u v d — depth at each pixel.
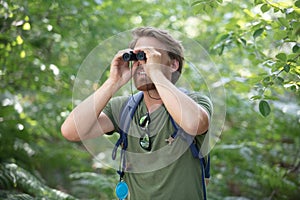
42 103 5.53
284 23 2.92
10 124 5.39
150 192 2.22
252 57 3.89
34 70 4.99
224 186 5.98
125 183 2.32
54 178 6.27
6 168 4.60
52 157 6.32
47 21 4.84
